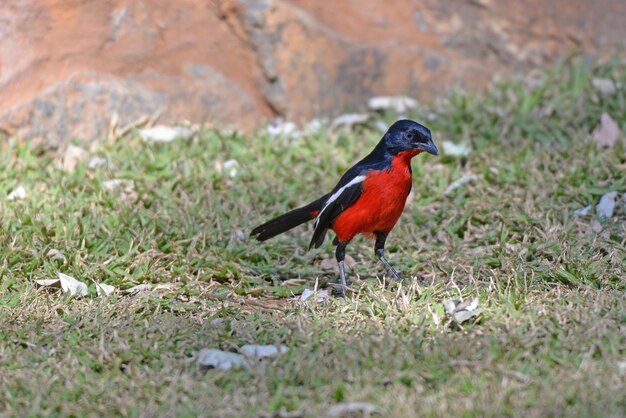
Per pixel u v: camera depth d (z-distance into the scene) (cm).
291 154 1403
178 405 745
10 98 1355
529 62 1706
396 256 1122
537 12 1706
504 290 962
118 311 942
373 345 827
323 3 1647
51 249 1067
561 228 1116
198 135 1445
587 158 1312
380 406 723
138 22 1489
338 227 1041
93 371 815
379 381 767
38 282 1002
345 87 1597
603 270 992
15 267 1041
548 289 970
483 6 1702
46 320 923
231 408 732
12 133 1346
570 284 984
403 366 786
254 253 1117
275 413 725
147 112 1458
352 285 1036
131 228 1149
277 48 1545
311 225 1227
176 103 1485
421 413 704
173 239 1131
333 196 1030
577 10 1712
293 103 1553
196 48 1536
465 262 1073
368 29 1662
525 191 1239
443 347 818
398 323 888
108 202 1220
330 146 1424
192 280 1042
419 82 1639
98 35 1455
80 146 1395
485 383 749
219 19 1556
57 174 1305
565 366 779
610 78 1576
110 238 1117
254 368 800
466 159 1382
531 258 1069
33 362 828
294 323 905
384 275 1068
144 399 758
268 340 878
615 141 1356
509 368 777
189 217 1173
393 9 1692
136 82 1471
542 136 1428
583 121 1456
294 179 1332
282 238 1176
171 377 788
